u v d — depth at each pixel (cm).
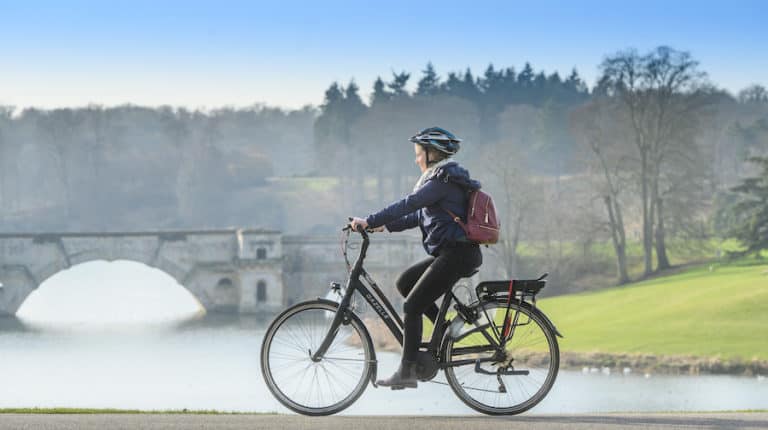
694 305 9888
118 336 11894
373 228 1215
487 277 14612
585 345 8069
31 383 7562
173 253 16212
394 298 15512
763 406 5247
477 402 1194
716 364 7031
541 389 1180
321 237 16425
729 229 14712
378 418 1144
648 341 8019
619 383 6450
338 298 1230
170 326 13325
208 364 8856
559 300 12762
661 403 5447
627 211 16975
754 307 9288
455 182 1176
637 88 14038
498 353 1186
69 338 11688
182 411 1361
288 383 1223
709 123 15312
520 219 14862
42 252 15838
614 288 13375
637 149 14975
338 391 1352
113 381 7612
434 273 1177
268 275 15812
